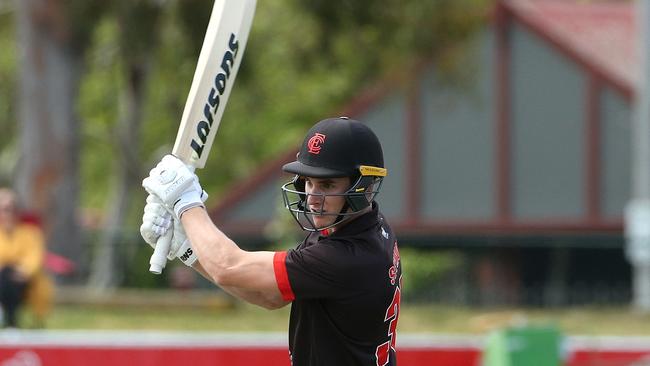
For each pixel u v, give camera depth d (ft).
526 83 255.50
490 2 215.72
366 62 228.02
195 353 118.32
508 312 201.26
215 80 58.65
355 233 55.31
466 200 257.75
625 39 273.13
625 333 169.99
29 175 216.13
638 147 204.13
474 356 122.11
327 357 55.62
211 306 185.47
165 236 57.11
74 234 221.25
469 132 257.14
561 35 253.65
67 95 217.56
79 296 187.62
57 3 211.00
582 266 250.98
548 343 116.26
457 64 226.99
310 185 55.93
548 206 256.11
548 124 255.91
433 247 256.32
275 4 251.19
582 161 255.50
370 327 55.42
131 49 208.64
